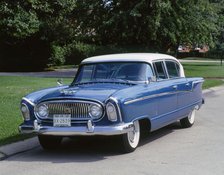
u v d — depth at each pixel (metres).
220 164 7.54
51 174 7.12
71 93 8.22
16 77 25.19
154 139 9.74
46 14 29.86
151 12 32.62
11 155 8.59
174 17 33.00
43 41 36.91
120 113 7.89
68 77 27.08
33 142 9.45
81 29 35.56
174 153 8.40
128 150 8.40
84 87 8.84
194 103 11.12
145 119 8.73
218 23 39.38
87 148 9.03
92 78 9.45
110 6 34.47
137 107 8.32
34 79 23.98
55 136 8.52
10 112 12.54
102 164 7.69
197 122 12.01
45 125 8.27
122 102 7.91
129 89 8.43
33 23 24.83
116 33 34.56
